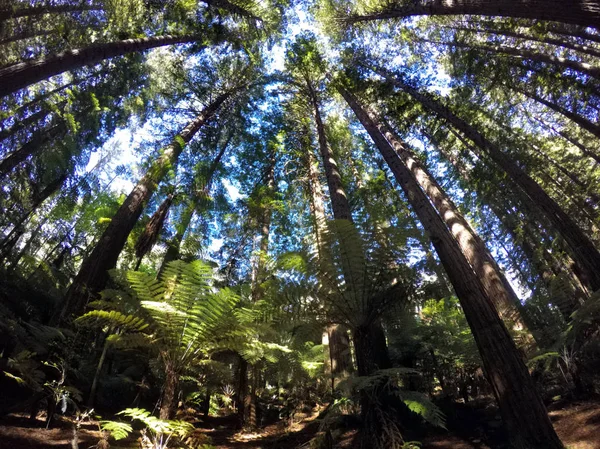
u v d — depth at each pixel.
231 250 11.62
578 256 6.99
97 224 10.16
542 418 3.12
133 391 6.31
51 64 5.44
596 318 4.84
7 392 4.30
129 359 6.49
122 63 11.55
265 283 4.24
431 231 5.13
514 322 6.46
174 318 2.96
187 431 2.57
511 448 3.30
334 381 5.68
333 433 4.06
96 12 8.81
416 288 3.99
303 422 6.51
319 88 13.12
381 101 12.22
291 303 3.94
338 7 12.35
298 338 4.29
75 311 5.26
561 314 6.67
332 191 7.86
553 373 5.31
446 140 12.61
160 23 9.02
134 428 4.13
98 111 10.71
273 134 13.74
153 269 11.34
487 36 11.89
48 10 7.43
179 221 10.71
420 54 14.43
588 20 3.72
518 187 9.66
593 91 9.25
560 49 11.45
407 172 6.52
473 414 4.71
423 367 5.74
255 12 10.80
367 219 4.76
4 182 9.84
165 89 13.02
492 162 10.41
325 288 3.91
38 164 10.28
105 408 5.17
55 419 3.92
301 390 8.02
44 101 8.96
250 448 4.59
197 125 11.78
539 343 5.92
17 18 6.96
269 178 13.23
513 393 3.31
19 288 7.33
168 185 9.50
